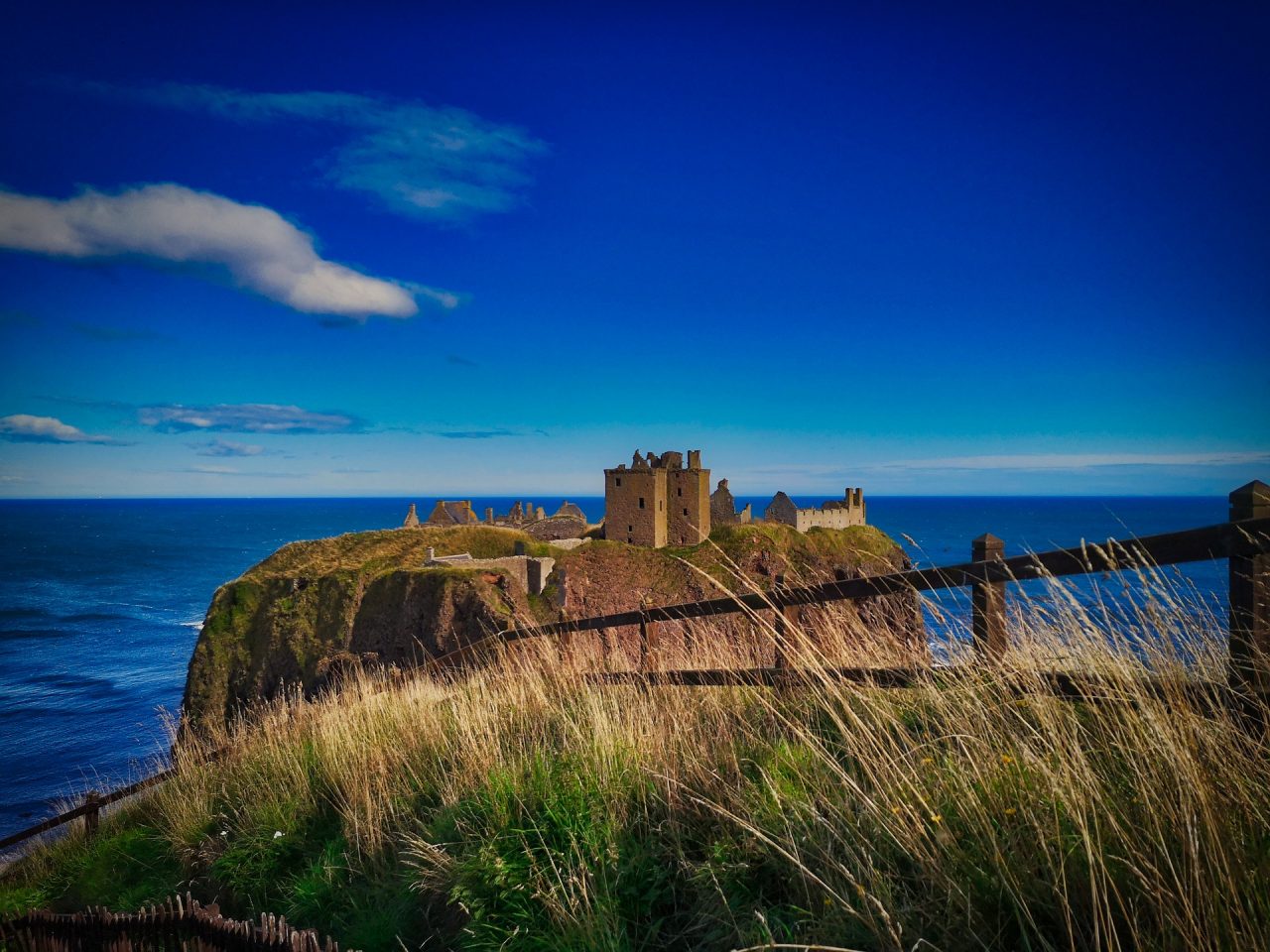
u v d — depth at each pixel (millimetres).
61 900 8055
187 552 172250
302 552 64188
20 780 33188
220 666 54031
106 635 78875
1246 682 3379
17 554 161000
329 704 9820
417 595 52719
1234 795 2947
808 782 4285
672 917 3865
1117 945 2549
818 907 3414
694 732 5508
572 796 4809
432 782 6379
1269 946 2424
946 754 3941
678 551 63000
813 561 60406
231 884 6367
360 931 4918
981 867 3156
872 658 5383
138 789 10156
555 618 54281
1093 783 3135
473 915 4215
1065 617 3863
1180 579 3607
